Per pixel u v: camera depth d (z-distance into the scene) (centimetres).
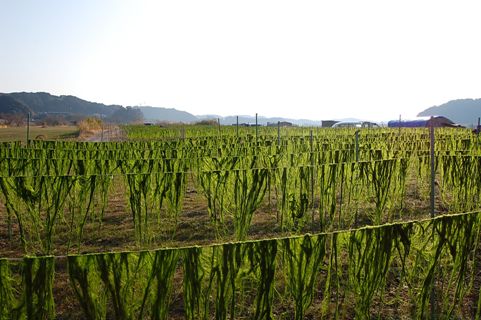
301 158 1115
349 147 1534
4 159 1005
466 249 502
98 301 390
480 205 1001
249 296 523
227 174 845
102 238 873
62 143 1717
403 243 468
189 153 1333
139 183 839
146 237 844
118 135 3938
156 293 401
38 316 379
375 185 913
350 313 565
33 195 772
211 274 413
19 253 792
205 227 931
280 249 434
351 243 456
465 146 1619
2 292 375
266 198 1159
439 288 593
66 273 689
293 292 443
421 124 4597
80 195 812
